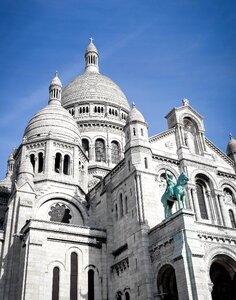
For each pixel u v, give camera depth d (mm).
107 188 52938
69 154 60719
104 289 45625
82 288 44469
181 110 57031
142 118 52188
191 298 33969
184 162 51750
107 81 92062
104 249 48281
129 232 45531
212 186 52406
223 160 57844
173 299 39219
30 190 52531
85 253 46906
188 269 35500
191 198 49188
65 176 58000
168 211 41688
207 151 55906
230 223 50625
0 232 49094
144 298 39031
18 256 46469
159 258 39875
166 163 51125
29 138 62188
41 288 42031
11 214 50750
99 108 85062
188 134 57125
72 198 56281
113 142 80938
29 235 44531
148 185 46469
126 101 90875
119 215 49125
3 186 69438
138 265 41688
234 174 55938
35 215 52062
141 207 44594
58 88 74438
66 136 62688
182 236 37281
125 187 49188
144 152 48969
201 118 58594
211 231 39125
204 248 37781
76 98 86250
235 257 38906
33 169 58188
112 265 47156
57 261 44719
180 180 41406
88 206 57656
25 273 41906
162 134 53344
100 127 81000
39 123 63500
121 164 51719
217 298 41656
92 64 103500
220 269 41781
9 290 44219
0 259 47094
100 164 76250
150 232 42562
